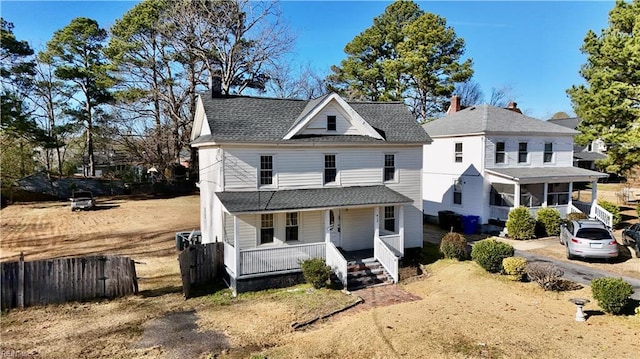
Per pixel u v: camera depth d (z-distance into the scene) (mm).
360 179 19266
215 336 11266
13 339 11164
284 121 18875
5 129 37875
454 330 11062
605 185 46781
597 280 12242
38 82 43438
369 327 11500
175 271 18016
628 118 23562
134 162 45469
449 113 33219
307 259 16172
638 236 18062
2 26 39375
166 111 42406
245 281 15055
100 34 44562
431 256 20062
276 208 15617
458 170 27078
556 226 23125
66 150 57688
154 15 38500
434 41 43250
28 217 32062
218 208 17625
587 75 31750
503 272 15914
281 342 10828
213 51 38531
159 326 12000
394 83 45562
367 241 19359
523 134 26359
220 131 16922
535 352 9680
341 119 19000
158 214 33469
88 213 33875
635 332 10539
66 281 14055
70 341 11031
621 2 25312
